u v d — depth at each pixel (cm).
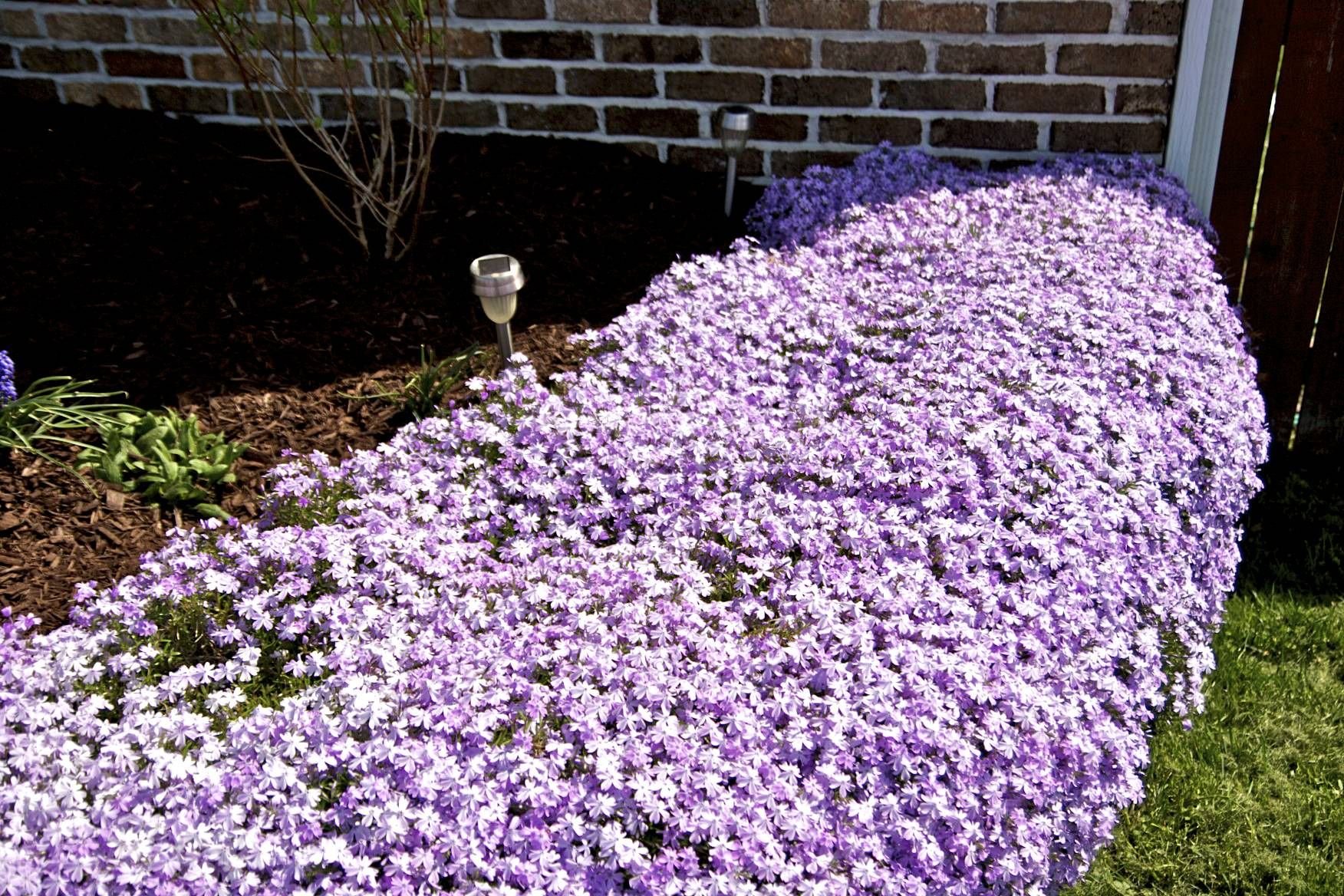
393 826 221
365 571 291
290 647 279
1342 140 467
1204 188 488
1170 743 365
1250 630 417
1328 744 369
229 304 410
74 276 414
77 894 216
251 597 281
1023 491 308
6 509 319
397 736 238
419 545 295
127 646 272
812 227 456
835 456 319
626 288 437
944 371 353
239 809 225
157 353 387
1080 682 273
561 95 502
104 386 373
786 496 306
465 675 252
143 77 512
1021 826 247
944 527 293
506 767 235
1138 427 333
